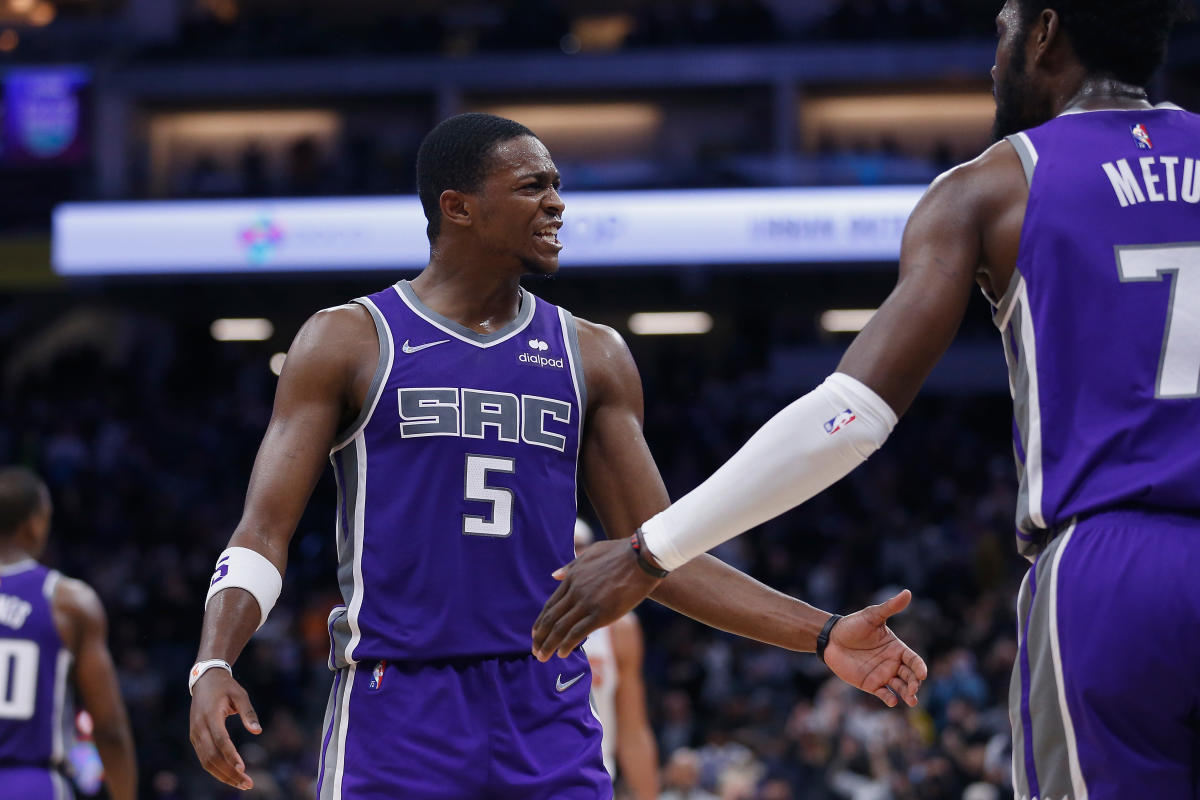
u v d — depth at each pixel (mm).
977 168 3697
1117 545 3320
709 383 37938
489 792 4262
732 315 39969
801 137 38906
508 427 4512
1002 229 3607
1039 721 3404
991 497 30547
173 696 24094
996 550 25422
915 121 40031
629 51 36969
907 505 31312
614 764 9086
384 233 30734
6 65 37406
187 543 30766
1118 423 3387
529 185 4602
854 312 38844
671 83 37000
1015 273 3576
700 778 16984
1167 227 3490
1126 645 3264
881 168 30344
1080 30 3756
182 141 40969
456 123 4668
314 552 30203
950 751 15969
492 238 4586
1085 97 3783
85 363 39156
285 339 42062
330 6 43719
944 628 21266
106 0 40219
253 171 34750
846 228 29984
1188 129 3670
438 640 4316
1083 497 3400
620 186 30641
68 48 37656
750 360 38969
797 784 16750
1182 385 3371
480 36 38844
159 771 20859
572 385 4676
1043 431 3480
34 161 37188
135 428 36406
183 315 38375
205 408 37875
